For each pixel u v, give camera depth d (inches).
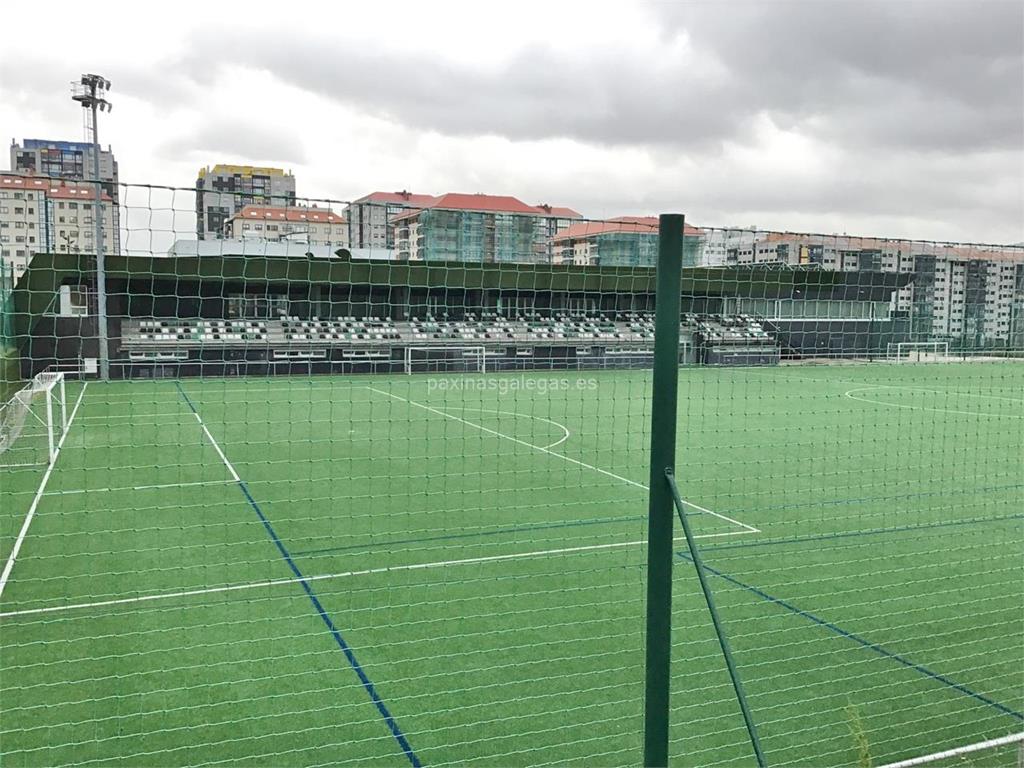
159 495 436.8
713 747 188.2
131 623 256.2
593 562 323.0
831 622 262.7
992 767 177.0
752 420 722.2
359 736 190.7
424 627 254.5
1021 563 326.0
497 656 233.6
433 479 483.5
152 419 705.6
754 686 218.5
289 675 220.7
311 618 261.0
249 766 178.2
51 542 346.9
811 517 395.5
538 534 364.5
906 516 398.6
